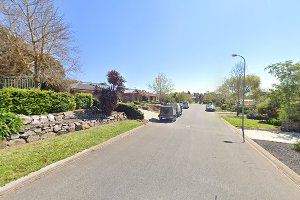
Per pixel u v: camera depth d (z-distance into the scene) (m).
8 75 14.74
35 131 8.38
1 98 8.31
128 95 53.72
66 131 10.41
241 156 8.25
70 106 13.52
